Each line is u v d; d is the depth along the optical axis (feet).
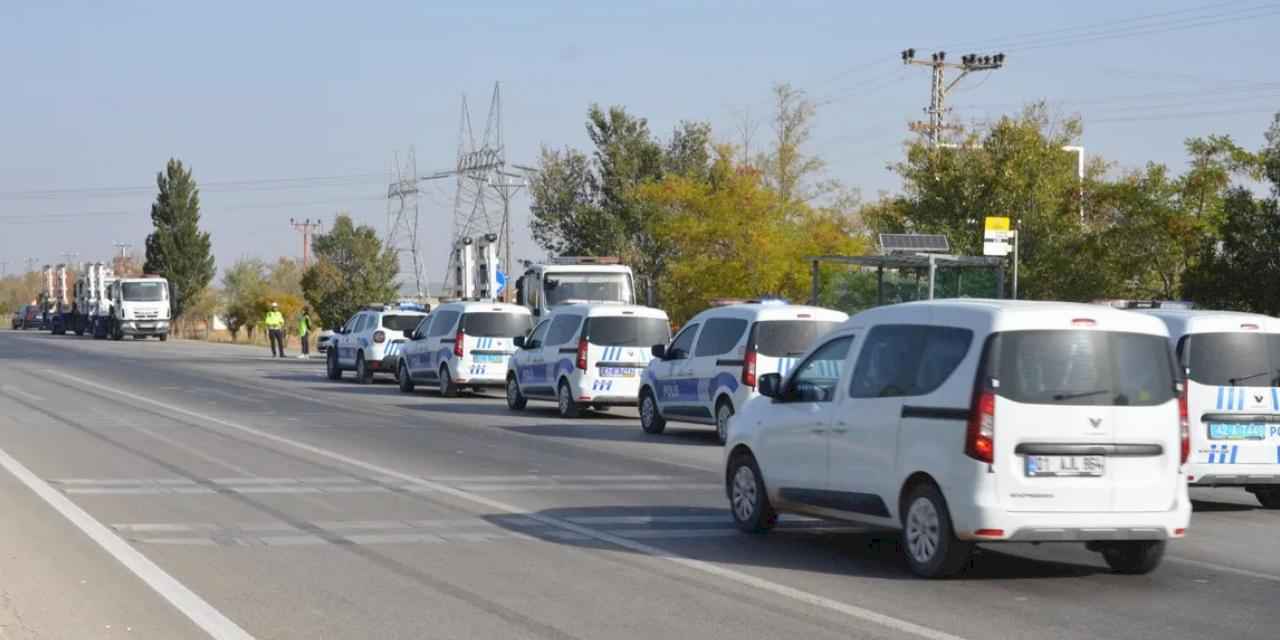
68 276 456.04
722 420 88.07
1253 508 66.03
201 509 58.08
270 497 61.87
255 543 49.85
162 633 35.88
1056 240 154.71
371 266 306.76
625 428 101.71
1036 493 42.55
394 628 36.68
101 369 178.19
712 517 57.88
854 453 47.50
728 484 54.95
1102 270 148.36
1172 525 43.73
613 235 222.89
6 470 70.74
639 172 229.25
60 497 61.21
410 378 140.15
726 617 38.27
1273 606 40.78
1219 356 62.64
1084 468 42.96
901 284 139.23
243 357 225.76
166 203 403.75
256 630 36.27
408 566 45.70
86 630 36.19
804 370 51.52
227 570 44.68
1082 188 156.35
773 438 52.01
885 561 47.80
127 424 98.27
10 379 154.30
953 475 42.93
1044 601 41.06
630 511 59.11
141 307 316.81
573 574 44.60
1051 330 43.34
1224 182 141.69
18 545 48.93
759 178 180.96
